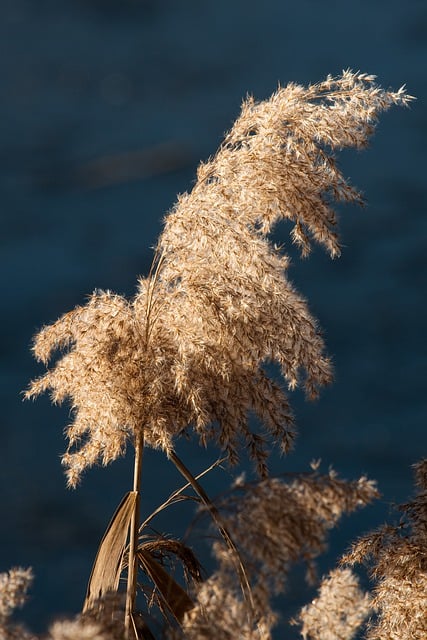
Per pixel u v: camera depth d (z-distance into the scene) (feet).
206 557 29.37
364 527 75.66
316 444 121.08
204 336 14.37
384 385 142.51
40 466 115.34
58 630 11.01
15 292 188.24
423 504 14.38
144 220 227.20
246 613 11.40
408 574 14.10
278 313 14.29
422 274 182.70
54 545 90.17
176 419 14.70
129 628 14.16
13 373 152.46
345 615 13.20
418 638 14.14
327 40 368.68
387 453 117.70
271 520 10.98
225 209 14.26
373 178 226.79
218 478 99.66
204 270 14.53
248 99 15.02
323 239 14.46
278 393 14.78
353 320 167.02
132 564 14.64
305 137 14.34
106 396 14.67
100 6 453.99
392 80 309.63
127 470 105.29
